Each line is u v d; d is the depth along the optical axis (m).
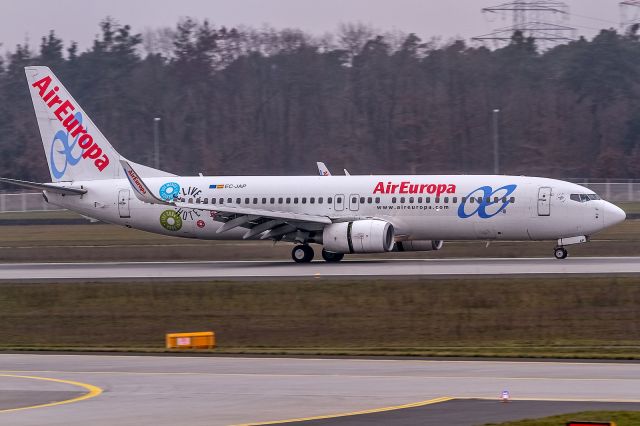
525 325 135.62
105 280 176.50
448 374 92.81
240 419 73.50
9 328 149.88
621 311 140.25
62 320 152.88
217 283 168.00
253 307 153.38
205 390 85.75
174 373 96.12
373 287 158.88
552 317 139.12
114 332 143.38
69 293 168.00
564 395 80.50
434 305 148.00
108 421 73.75
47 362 106.81
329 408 76.88
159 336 139.38
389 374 93.31
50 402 81.50
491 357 106.50
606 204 190.62
